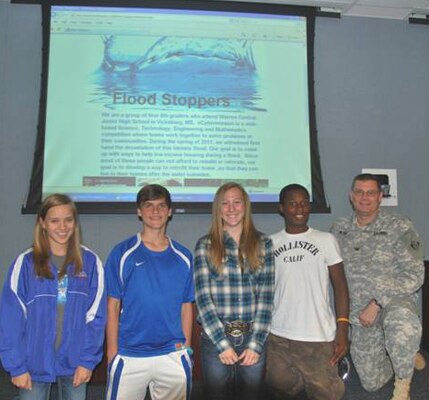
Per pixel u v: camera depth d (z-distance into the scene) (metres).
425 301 3.13
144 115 3.14
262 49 3.29
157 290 1.88
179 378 1.84
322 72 3.42
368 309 2.44
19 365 1.68
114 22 3.17
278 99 3.28
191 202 3.11
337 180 3.39
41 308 1.75
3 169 3.10
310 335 2.08
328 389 2.06
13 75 3.15
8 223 3.08
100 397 2.42
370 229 2.55
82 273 1.83
